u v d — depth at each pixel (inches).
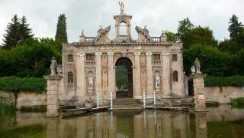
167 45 3051.2
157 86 3006.9
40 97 2849.4
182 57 3189.0
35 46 3385.8
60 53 3759.8
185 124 1349.7
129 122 1496.1
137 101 2753.4
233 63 3265.3
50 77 1845.5
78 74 2962.6
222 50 3986.2
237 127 1207.6
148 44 3021.7
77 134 1133.7
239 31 4128.9
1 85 2763.3
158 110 2258.9
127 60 3149.6
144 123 1437.0
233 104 2711.6
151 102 2704.2
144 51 3029.0
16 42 4247.0
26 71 3260.3
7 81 2785.4
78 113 2041.1
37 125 1430.9
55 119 1712.6
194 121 1455.5
